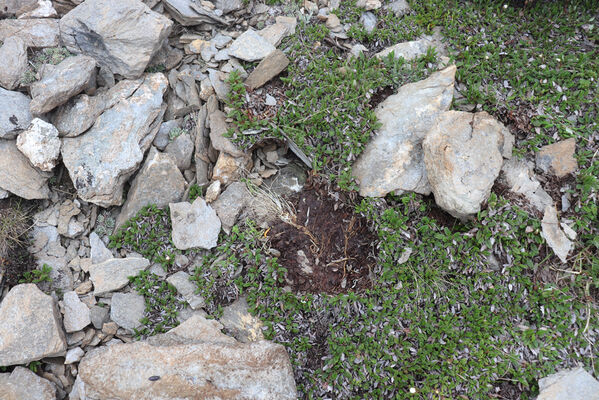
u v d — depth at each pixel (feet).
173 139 2.93
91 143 2.76
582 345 2.55
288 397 2.38
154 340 2.49
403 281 2.68
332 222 2.81
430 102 2.83
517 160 2.79
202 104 3.01
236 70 2.91
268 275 2.66
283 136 2.88
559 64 3.00
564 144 2.78
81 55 2.83
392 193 2.76
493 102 2.88
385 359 2.54
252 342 2.49
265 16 3.18
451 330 2.56
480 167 2.58
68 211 2.80
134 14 2.81
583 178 2.71
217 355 2.42
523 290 2.64
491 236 2.64
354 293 2.66
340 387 2.51
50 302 2.54
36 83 2.70
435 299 2.65
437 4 3.21
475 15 3.19
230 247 2.73
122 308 2.64
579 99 2.89
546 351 2.52
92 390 2.36
